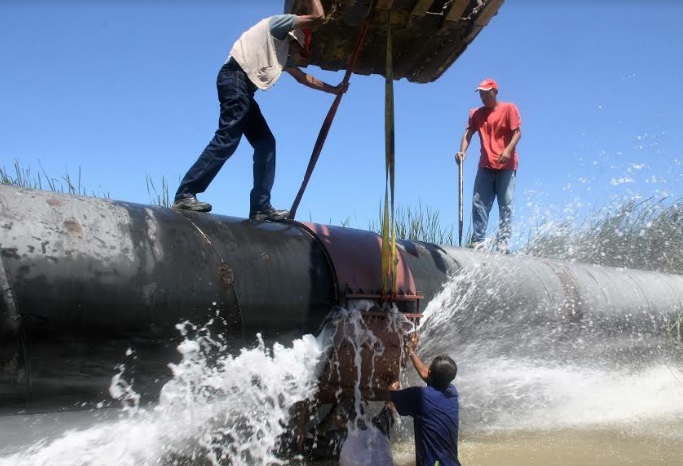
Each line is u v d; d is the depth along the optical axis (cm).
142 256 391
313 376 457
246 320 427
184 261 409
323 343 463
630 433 573
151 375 387
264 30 488
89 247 373
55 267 356
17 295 341
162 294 391
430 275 566
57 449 363
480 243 770
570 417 636
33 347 346
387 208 486
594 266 795
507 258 674
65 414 363
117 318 372
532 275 674
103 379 371
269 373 434
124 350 376
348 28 544
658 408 678
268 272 446
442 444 419
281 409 448
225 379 416
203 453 420
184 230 425
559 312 676
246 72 485
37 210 370
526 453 501
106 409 375
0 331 336
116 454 379
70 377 359
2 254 343
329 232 505
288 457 463
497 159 789
